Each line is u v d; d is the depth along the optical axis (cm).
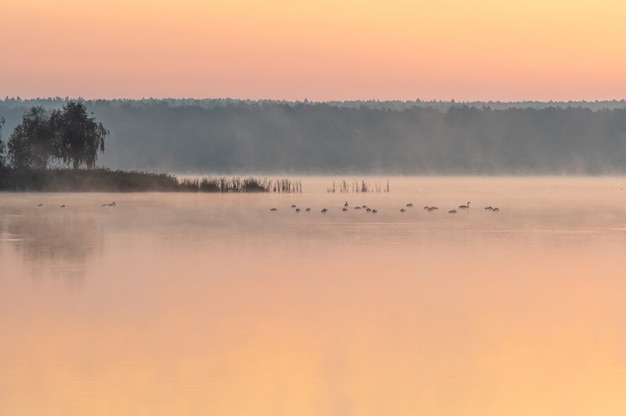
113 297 11538
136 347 8762
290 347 8781
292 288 12294
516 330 9569
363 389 7406
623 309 10788
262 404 7038
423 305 11025
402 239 19162
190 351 8606
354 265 14750
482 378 7719
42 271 13950
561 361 8281
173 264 14838
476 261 15350
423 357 8394
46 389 7400
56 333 9369
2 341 9006
